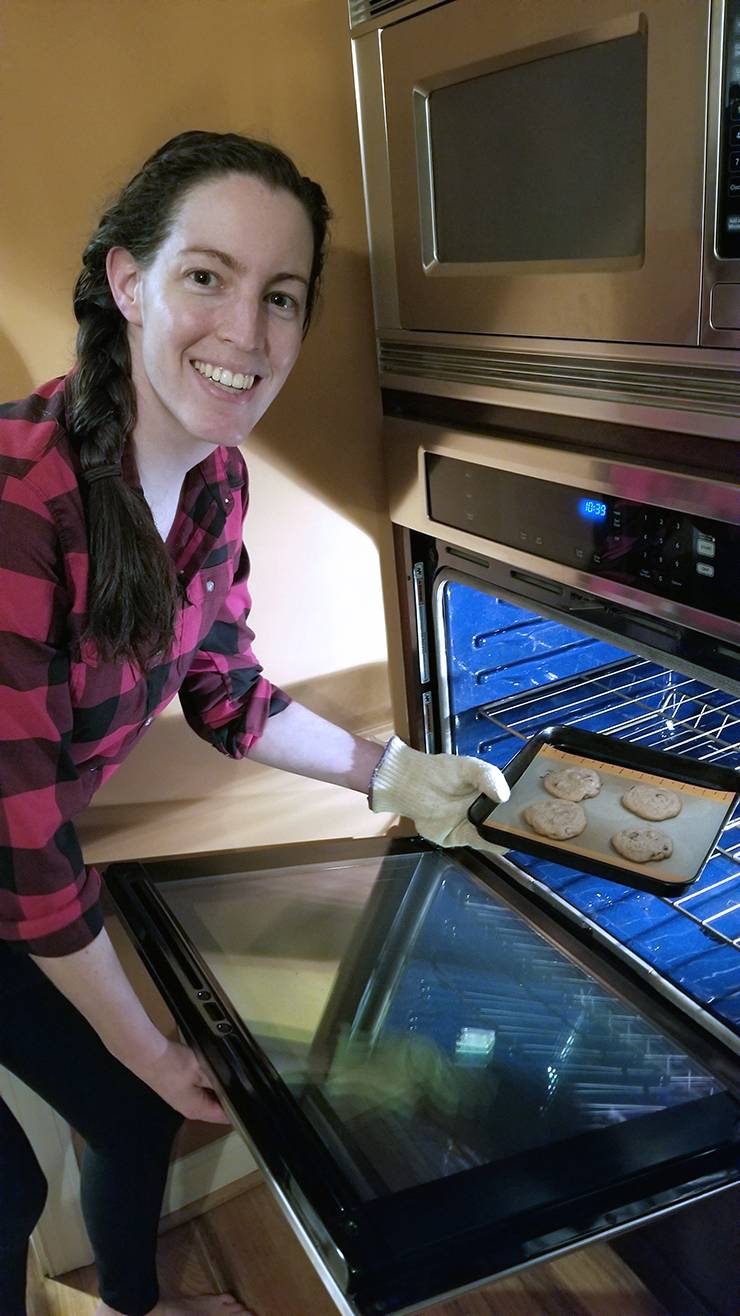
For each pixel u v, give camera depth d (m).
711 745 1.61
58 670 0.98
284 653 1.71
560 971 1.24
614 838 1.22
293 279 0.97
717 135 0.95
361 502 1.67
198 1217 1.87
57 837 1.03
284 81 1.43
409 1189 0.92
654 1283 1.61
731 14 0.91
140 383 1.00
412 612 1.70
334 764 1.44
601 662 1.76
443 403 1.48
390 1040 1.12
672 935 1.42
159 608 1.01
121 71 1.34
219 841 1.75
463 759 1.37
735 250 0.97
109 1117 1.38
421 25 1.29
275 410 1.57
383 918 1.30
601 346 1.16
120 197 0.98
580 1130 1.00
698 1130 1.00
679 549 1.13
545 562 1.34
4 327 1.39
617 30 1.03
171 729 1.63
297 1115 1.01
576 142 1.13
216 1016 1.13
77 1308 1.74
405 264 1.46
